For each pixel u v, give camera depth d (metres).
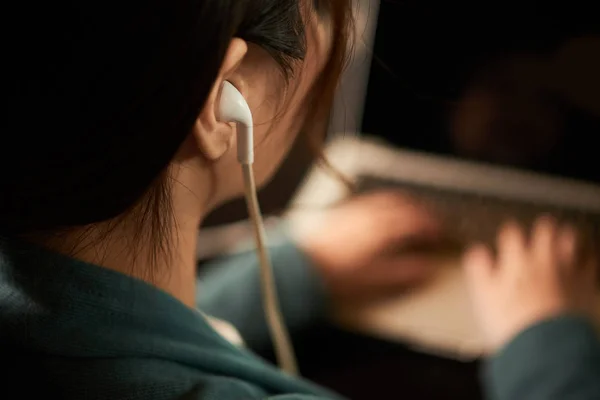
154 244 0.33
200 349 0.35
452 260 0.79
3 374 0.32
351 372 0.78
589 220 0.81
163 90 0.26
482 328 0.73
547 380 0.64
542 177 0.85
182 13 0.25
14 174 0.27
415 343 0.74
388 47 0.74
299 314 0.76
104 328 0.32
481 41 0.76
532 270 0.75
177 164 0.33
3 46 0.25
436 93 0.79
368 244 0.79
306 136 0.55
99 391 0.31
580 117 0.80
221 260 0.83
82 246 0.32
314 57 0.37
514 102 0.81
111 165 0.27
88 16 0.25
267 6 0.30
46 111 0.26
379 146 0.89
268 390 0.40
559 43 0.76
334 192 0.87
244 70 0.32
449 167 0.87
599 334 0.70
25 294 0.31
